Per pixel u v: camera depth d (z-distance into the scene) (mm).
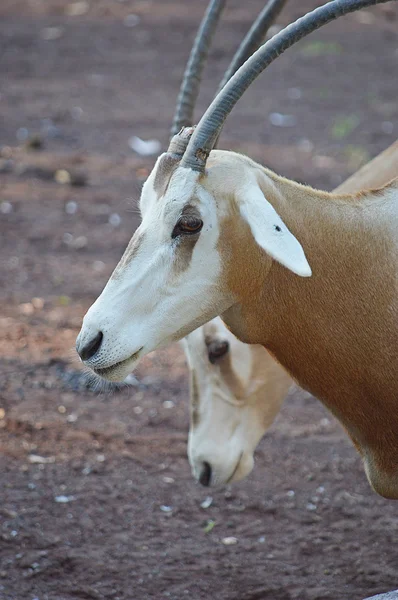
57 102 23422
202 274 6121
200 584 7848
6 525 8492
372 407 6613
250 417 8234
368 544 8422
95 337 6000
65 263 14836
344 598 7629
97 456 9836
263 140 20531
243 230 6094
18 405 10773
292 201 6383
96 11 33156
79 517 8719
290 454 10039
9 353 12000
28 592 7664
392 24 31469
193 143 6012
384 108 22922
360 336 6461
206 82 24141
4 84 24844
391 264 6457
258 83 25359
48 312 13180
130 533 8539
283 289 6371
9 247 15391
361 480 9523
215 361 7965
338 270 6418
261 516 8891
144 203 6254
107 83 25172
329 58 27609
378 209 6543
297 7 30266
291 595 7699
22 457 9727
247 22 30609
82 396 11102
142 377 11703
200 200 5988
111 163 19359
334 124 21719
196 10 33219
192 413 8180
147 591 7754
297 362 6645
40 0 34688
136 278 6039
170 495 9188
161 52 28234
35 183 18219
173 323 6191
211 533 8609
